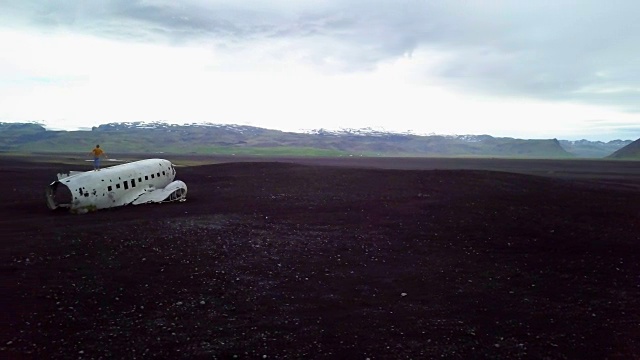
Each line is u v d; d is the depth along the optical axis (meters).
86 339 10.00
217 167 57.50
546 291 13.93
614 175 78.31
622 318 11.73
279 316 11.60
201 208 28.95
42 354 9.20
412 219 25.67
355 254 17.97
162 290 13.29
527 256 18.14
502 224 24.44
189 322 11.10
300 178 46.16
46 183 46.19
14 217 25.45
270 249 18.30
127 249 17.50
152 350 9.58
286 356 9.41
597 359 9.45
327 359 9.31
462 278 15.17
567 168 107.62
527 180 46.00
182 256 16.83
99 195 28.03
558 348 9.95
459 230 22.84
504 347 9.99
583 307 12.55
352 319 11.49
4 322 10.63
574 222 25.36
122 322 11.00
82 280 13.85
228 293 13.20
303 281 14.50
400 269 16.08
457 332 10.77
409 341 10.24
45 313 11.30
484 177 46.16
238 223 23.47
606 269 16.38
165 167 34.62
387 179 44.72
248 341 10.09
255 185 41.91
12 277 13.80
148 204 30.56
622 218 26.92
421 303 12.75
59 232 20.33
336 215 26.78
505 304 12.75
